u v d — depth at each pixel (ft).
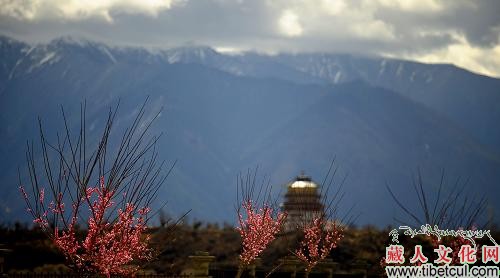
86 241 102.42
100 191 102.83
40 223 101.91
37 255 275.39
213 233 342.03
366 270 248.73
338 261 282.56
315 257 180.24
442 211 144.15
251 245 161.17
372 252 285.43
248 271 216.33
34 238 298.76
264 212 162.91
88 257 102.53
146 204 106.42
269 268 231.09
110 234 103.35
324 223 187.01
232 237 333.62
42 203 102.17
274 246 255.70
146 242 109.40
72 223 102.06
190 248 305.73
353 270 252.01
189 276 196.54
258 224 162.20
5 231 307.37
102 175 103.19
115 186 103.50
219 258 306.35
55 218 102.22
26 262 271.28
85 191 102.27
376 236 303.68
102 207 102.53
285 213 171.32
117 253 103.50
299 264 225.56
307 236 181.57
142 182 106.73
